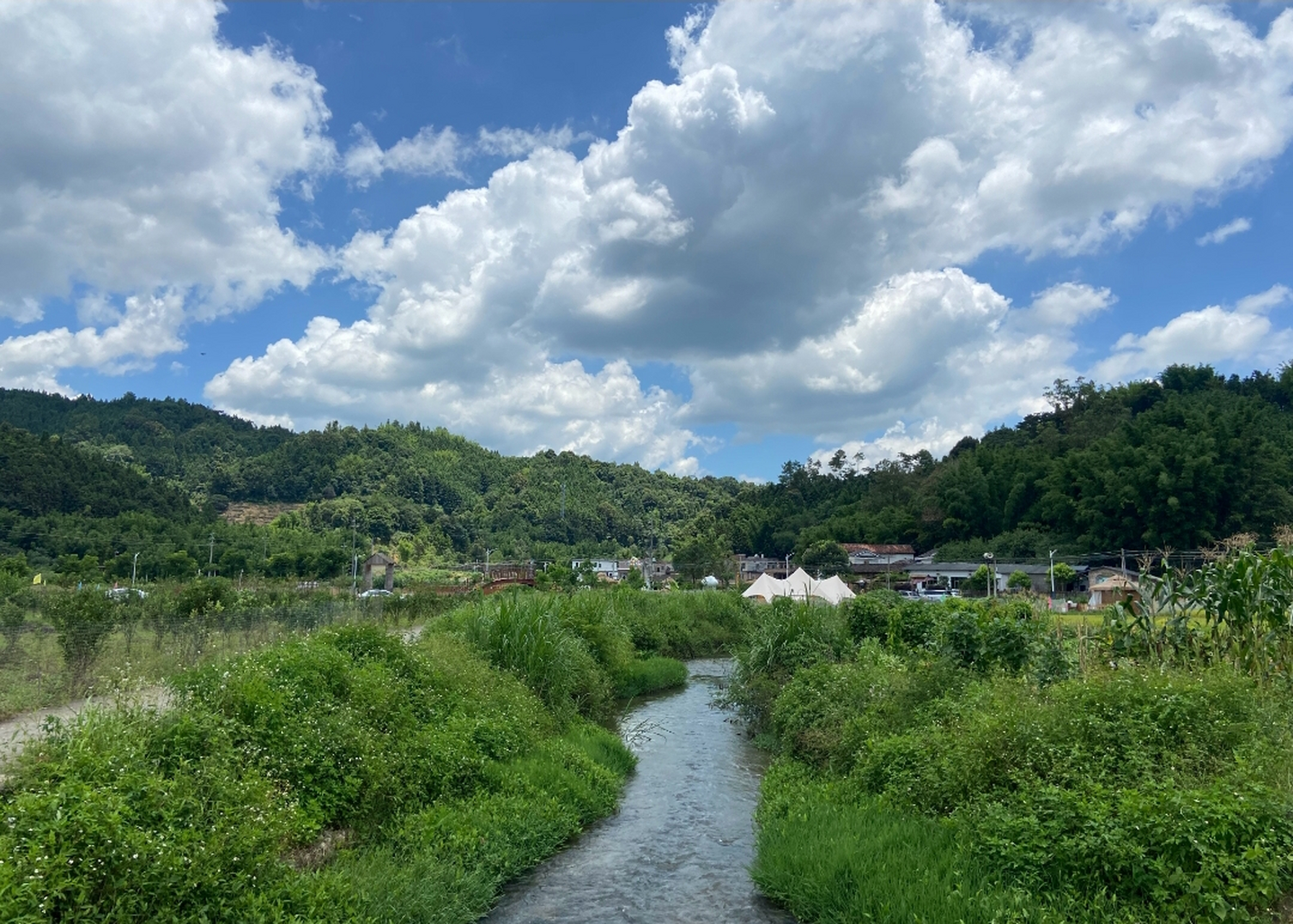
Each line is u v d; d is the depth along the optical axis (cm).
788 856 856
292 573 5722
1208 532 6159
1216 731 755
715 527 12038
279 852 697
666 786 1341
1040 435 10325
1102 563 6781
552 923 791
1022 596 2962
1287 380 8931
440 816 913
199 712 797
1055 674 1162
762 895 856
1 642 1633
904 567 8356
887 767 1026
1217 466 6262
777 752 1530
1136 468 6644
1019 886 662
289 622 2128
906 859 767
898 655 1714
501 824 942
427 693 1189
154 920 543
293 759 835
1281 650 1002
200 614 2134
